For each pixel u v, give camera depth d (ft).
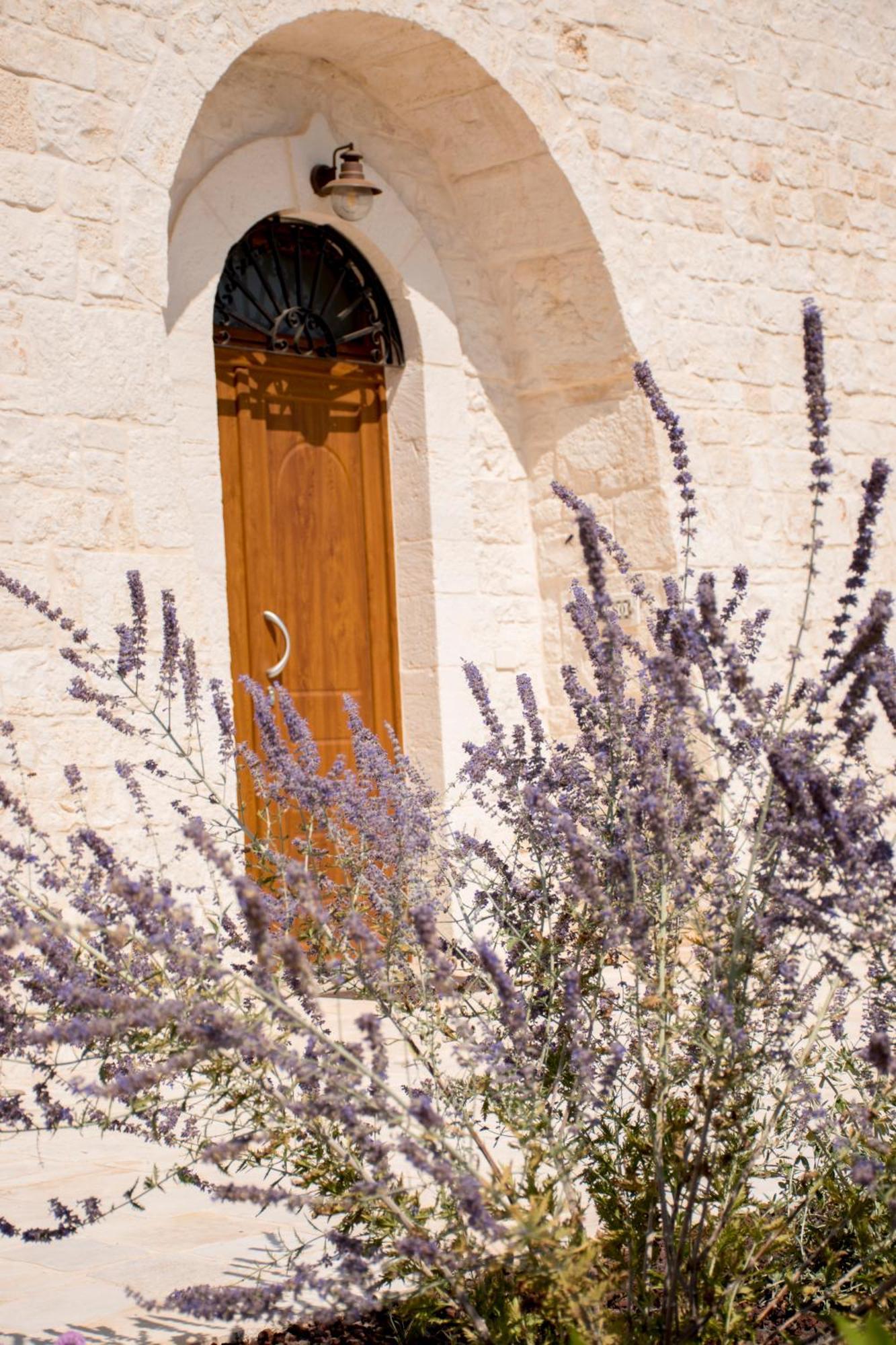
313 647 25.49
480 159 26.25
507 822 9.26
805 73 29.76
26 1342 8.66
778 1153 9.49
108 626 19.22
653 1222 7.61
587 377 26.94
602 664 8.48
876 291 30.58
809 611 28.53
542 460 27.78
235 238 23.71
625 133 26.66
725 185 28.14
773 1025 8.03
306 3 22.38
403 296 26.21
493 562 27.22
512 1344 7.16
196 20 20.81
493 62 24.75
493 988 8.17
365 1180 6.99
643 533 26.61
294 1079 7.32
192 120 20.59
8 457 18.61
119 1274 10.09
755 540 27.84
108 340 19.56
